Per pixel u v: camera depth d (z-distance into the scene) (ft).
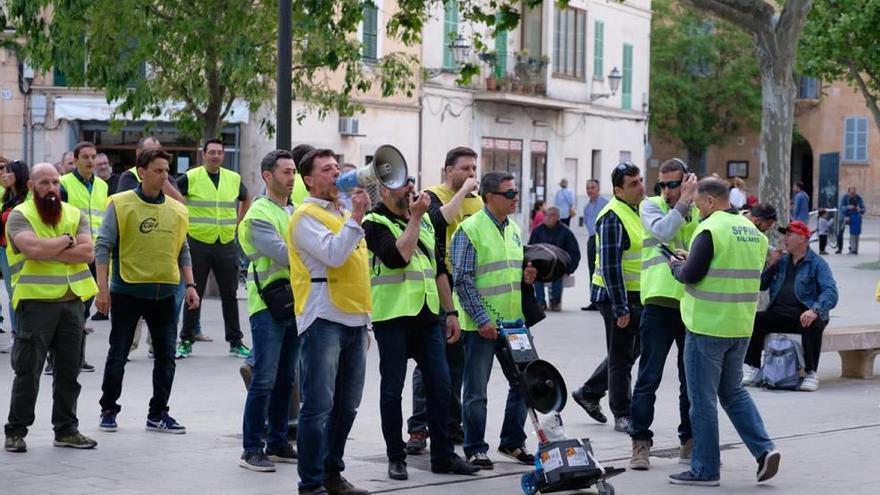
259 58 88.79
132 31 86.17
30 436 42.80
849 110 239.09
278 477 37.19
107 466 38.17
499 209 39.40
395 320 37.04
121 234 42.68
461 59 149.07
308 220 33.55
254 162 131.23
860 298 103.35
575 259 89.76
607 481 37.55
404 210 37.32
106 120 131.75
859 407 52.19
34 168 39.93
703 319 36.99
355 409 34.86
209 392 52.49
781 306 57.31
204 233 61.52
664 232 38.68
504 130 168.35
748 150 239.50
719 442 41.57
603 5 186.60
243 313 82.17
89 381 54.80
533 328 78.89
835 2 130.82
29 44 87.04
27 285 39.60
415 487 36.58
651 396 39.78
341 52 93.30
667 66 229.04
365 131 142.61
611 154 193.06
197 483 36.22
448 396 38.11
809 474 39.14
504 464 39.99
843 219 163.84
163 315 43.42
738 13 74.95
